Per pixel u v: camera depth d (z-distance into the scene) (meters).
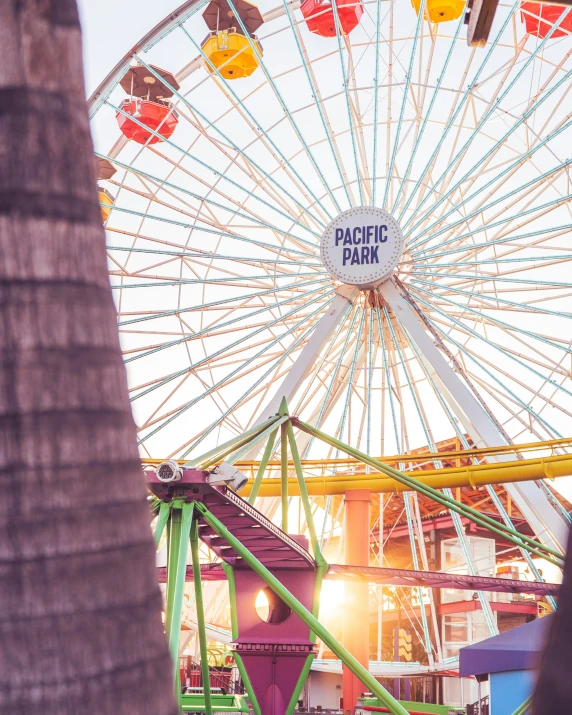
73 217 2.39
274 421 20.67
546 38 29.69
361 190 30.95
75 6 2.48
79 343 2.35
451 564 45.28
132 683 2.24
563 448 26.02
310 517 20.14
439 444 43.06
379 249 29.77
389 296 29.61
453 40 30.45
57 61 2.41
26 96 2.37
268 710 18.36
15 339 2.29
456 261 32.38
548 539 25.59
